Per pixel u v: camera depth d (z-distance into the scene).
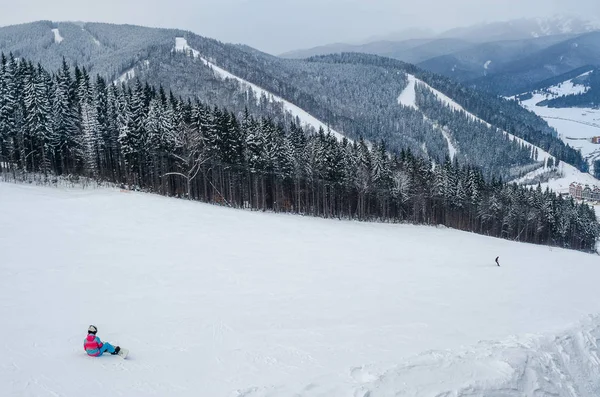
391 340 14.87
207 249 32.47
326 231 49.78
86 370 10.95
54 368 10.91
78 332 14.04
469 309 20.48
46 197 46.22
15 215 36.47
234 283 23.45
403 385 10.98
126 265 25.34
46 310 16.23
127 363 11.67
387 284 25.80
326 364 12.20
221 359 12.41
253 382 10.77
